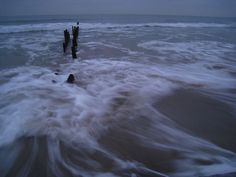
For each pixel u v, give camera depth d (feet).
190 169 12.15
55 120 17.17
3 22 112.37
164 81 26.76
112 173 11.87
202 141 14.88
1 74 28.25
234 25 145.38
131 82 26.40
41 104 19.99
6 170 12.12
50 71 30.25
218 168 12.16
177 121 17.52
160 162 12.75
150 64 34.65
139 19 191.31
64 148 13.89
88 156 13.21
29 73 29.09
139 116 18.21
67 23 115.14
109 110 19.20
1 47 46.06
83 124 16.74
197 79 27.63
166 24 131.75
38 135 15.12
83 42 54.49
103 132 15.72
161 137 15.34
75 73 29.50
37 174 11.90
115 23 127.34
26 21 123.95
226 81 27.02
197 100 21.47
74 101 20.95
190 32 87.86
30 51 43.06
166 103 20.71
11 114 17.88
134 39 61.62
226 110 19.58
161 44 53.72
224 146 14.35
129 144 14.47
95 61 36.04
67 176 11.73
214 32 90.89
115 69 31.65
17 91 22.90
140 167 12.30
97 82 26.30
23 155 13.24
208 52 44.68
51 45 50.37
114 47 48.21
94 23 122.31
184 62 36.29
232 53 43.96
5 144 14.11
